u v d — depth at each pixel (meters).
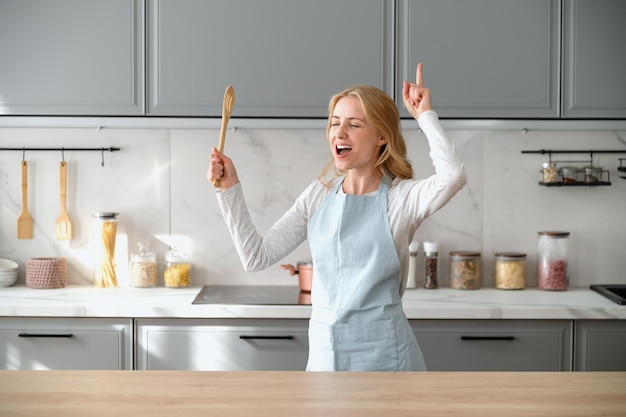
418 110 2.04
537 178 3.53
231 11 3.17
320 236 2.20
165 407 1.21
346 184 2.24
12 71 3.17
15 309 2.96
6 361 3.00
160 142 3.51
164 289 3.39
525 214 3.54
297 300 3.10
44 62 3.18
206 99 3.19
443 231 3.54
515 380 1.38
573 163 3.52
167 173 3.52
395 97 3.20
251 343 3.00
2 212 3.52
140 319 3.00
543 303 3.06
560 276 3.39
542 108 3.21
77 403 1.22
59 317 2.99
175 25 3.17
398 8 3.18
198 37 3.17
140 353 3.00
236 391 1.30
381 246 2.13
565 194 3.54
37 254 3.54
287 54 3.18
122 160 3.51
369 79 3.19
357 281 2.13
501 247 3.55
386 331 2.10
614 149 3.51
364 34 3.18
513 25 3.19
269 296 3.21
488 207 3.54
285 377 1.40
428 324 2.99
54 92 3.19
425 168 3.50
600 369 2.99
